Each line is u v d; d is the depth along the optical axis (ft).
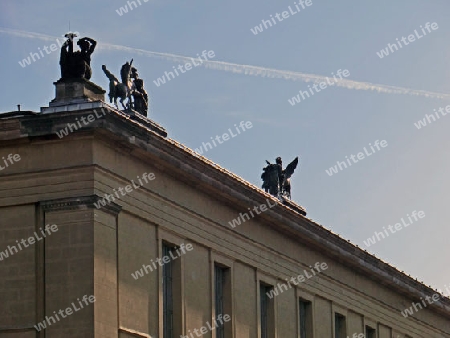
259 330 629.92
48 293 519.60
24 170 529.86
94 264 517.96
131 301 538.88
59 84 532.73
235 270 616.80
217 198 603.26
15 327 519.60
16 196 529.04
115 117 527.40
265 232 644.27
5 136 528.63
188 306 575.79
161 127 578.66
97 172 526.16
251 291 627.87
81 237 520.42
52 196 525.75
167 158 560.61
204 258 593.42
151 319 550.36
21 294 521.65
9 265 524.93
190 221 583.99
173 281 572.51
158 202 563.07
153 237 558.15
